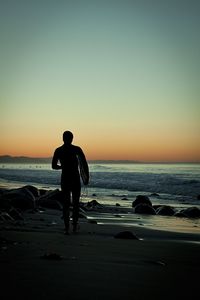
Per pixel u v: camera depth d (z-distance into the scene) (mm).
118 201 22359
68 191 9180
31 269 4488
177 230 10766
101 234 9070
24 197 14258
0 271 4340
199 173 63719
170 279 4426
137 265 5176
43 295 3508
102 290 3771
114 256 5840
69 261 5125
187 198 25406
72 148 9430
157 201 23469
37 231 8766
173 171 77062
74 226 9242
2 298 3379
